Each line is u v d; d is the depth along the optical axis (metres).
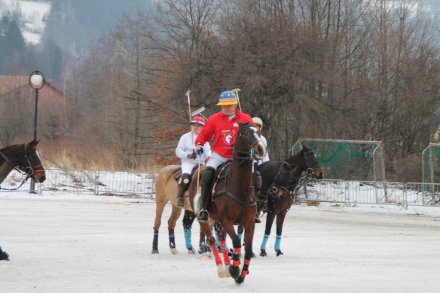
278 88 31.08
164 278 11.44
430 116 44.84
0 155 13.66
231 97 11.66
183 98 32.12
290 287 10.72
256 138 10.80
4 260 13.03
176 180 14.16
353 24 43.97
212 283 11.02
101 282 10.94
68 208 24.95
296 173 15.24
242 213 11.06
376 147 30.70
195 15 41.19
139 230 19.00
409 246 17.12
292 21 33.44
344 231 20.78
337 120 32.81
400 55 46.75
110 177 32.97
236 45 31.36
